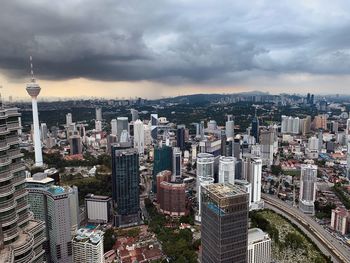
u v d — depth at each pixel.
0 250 136.75
